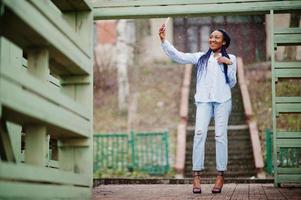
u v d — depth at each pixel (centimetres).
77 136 424
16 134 504
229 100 566
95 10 595
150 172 1385
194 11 591
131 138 1398
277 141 602
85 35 461
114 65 2122
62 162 435
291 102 598
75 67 416
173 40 2305
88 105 445
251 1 591
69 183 365
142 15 593
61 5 455
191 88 1845
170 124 1817
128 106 1855
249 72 2008
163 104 1931
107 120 1864
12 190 251
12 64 507
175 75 2092
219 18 2272
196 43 2312
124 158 1421
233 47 2216
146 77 2086
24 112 278
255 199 473
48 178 314
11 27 298
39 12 309
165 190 591
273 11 590
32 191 280
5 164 247
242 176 1352
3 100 252
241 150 1454
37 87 302
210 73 565
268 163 1335
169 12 591
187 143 1514
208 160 1401
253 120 1548
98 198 485
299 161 1167
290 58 1612
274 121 600
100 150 1420
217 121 562
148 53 2208
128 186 670
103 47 2186
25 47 342
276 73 600
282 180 607
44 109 313
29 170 280
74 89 449
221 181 554
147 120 1855
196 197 497
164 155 1568
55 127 353
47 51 345
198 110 565
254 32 2214
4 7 261
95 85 2020
